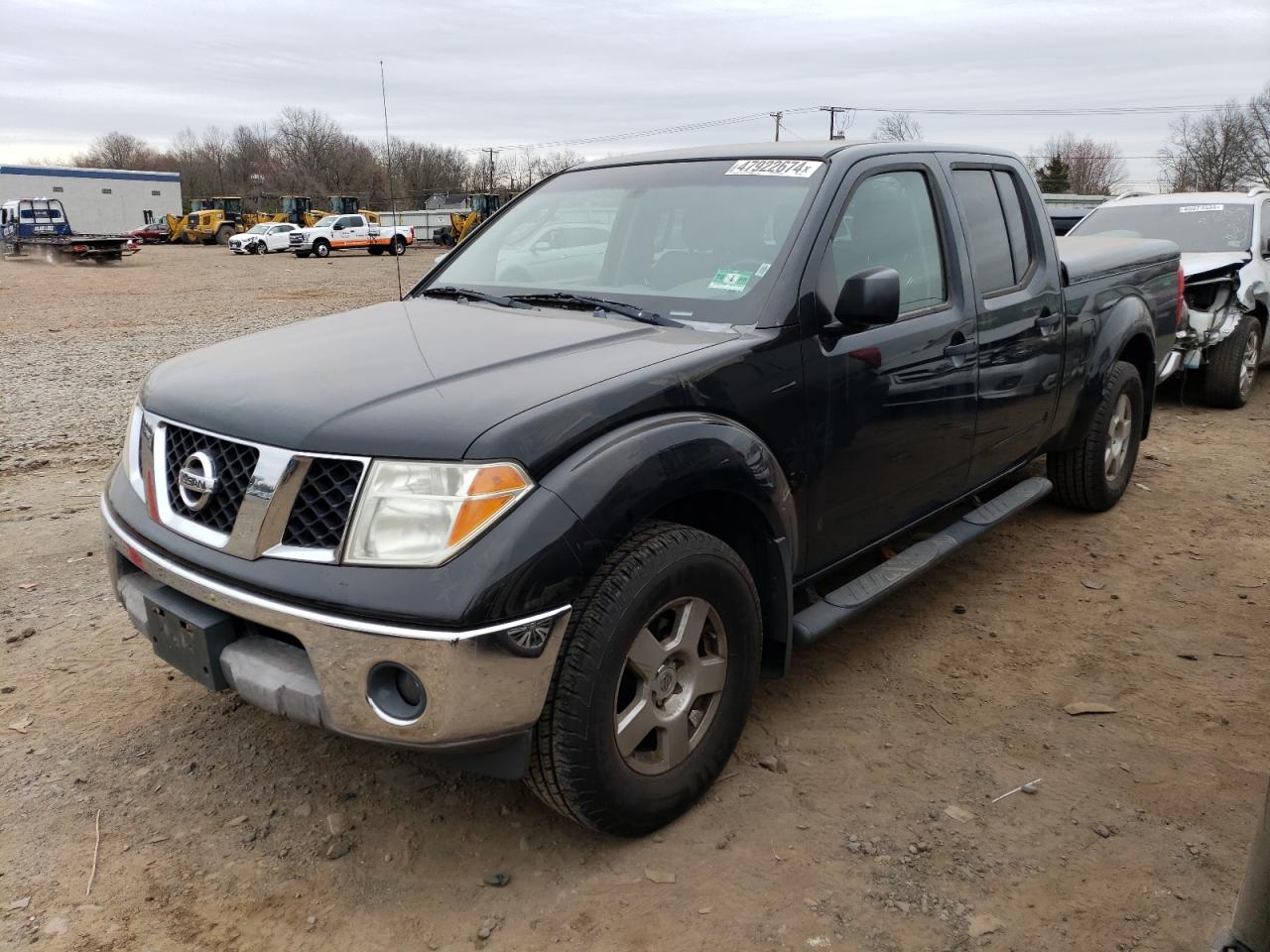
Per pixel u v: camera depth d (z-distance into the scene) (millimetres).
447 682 2170
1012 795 2918
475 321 3211
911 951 2320
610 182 3850
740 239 3244
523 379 2533
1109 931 2383
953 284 3758
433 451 2238
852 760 3098
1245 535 5203
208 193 101250
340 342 3031
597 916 2432
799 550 3129
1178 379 9211
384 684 2258
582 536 2293
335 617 2217
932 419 3598
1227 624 4125
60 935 2371
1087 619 4168
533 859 2641
